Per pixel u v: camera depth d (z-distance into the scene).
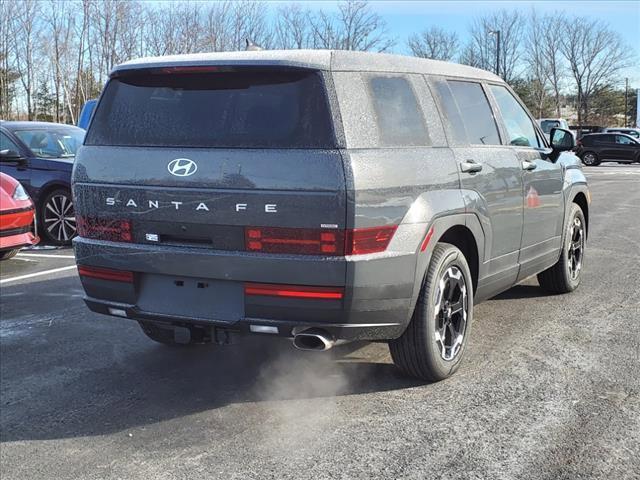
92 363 4.62
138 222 3.72
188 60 3.69
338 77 3.50
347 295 3.35
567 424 3.46
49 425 3.66
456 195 3.99
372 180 3.38
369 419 3.60
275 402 3.87
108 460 3.25
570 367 4.27
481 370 4.25
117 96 3.94
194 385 4.18
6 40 35.22
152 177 3.66
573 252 6.19
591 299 5.96
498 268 4.64
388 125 3.66
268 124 3.48
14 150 9.73
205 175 3.51
